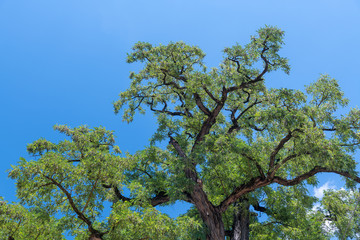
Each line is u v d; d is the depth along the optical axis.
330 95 20.59
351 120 18.42
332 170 17.81
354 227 22.52
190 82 20.78
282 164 18.67
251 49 20.09
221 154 18.45
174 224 15.84
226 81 20.52
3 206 13.72
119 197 19.08
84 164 15.06
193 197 18.92
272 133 19.80
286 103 18.77
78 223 15.82
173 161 19.97
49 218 14.91
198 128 23.50
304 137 16.62
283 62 20.09
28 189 14.26
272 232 21.44
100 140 17.62
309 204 21.55
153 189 20.20
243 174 20.58
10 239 14.20
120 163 15.70
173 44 21.97
